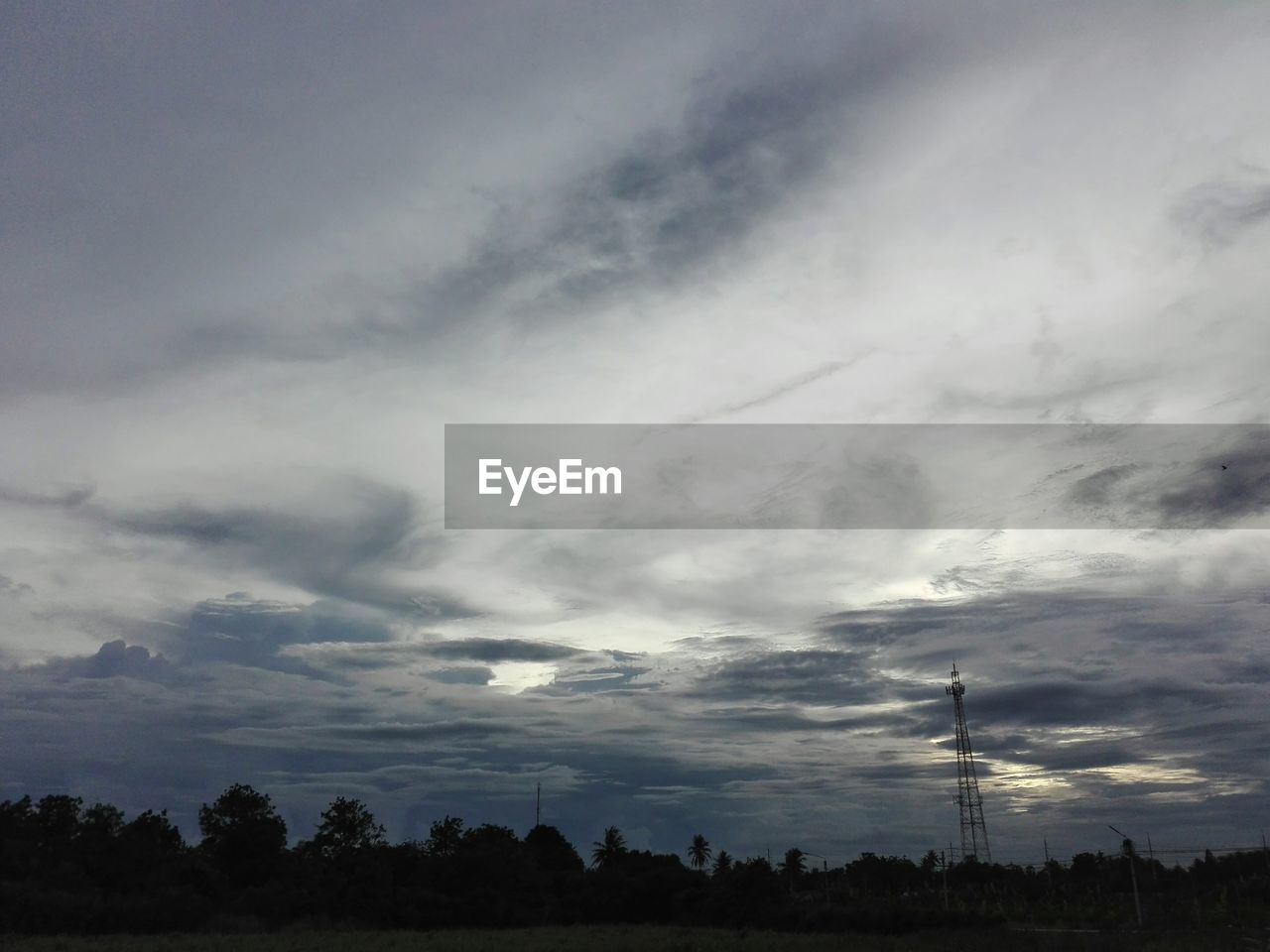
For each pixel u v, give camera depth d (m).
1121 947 45.94
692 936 55.91
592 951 44.94
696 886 81.94
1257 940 48.41
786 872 116.25
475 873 79.69
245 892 71.50
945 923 68.12
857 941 52.34
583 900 81.75
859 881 118.62
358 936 56.25
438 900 74.50
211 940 50.88
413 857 86.00
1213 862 96.25
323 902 71.50
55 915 55.94
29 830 71.19
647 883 81.94
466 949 45.56
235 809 81.56
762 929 71.38
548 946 47.47
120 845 69.12
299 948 45.44
